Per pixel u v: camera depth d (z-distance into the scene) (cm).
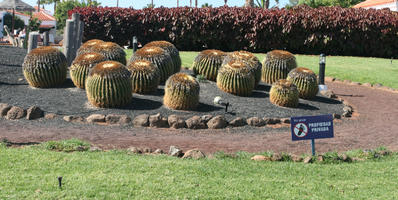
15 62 1532
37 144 733
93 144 766
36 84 1203
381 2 3425
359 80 1731
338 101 1324
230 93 1234
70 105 1043
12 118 938
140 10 2298
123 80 1029
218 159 701
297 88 1207
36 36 1575
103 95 1014
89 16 2266
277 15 2262
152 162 650
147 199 514
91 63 1195
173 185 560
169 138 855
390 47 2373
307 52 2378
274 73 1409
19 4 3366
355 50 2384
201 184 570
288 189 575
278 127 1005
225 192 548
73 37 1490
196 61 1378
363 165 712
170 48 1382
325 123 730
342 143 875
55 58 1209
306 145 848
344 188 594
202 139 863
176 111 1038
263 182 595
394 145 873
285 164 692
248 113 1058
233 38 2306
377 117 1163
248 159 713
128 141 806
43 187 532
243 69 1220
